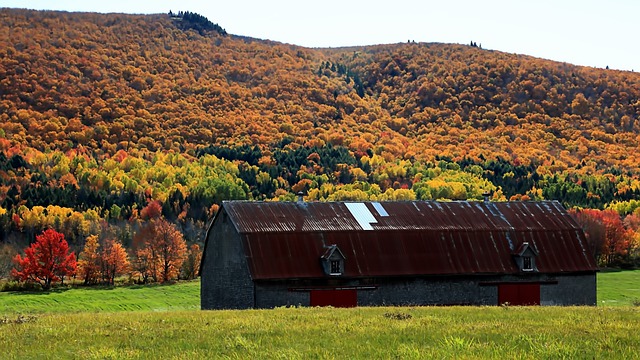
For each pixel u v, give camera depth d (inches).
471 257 3560.5
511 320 2142.0
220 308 3501.5
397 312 2388.0
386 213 3683.6
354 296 3368.6
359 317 2222.0
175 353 1608.0
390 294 3420.3
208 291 3617.1
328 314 2349.9
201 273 3681.1
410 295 3449.8
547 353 1523.1
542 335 1764.3
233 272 3403.1
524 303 3609.7
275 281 3275.1
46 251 6825.8
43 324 2116.1
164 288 6697.8
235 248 3393.2
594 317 2217.0
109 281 7116.1
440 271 3472.0
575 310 2519.7
